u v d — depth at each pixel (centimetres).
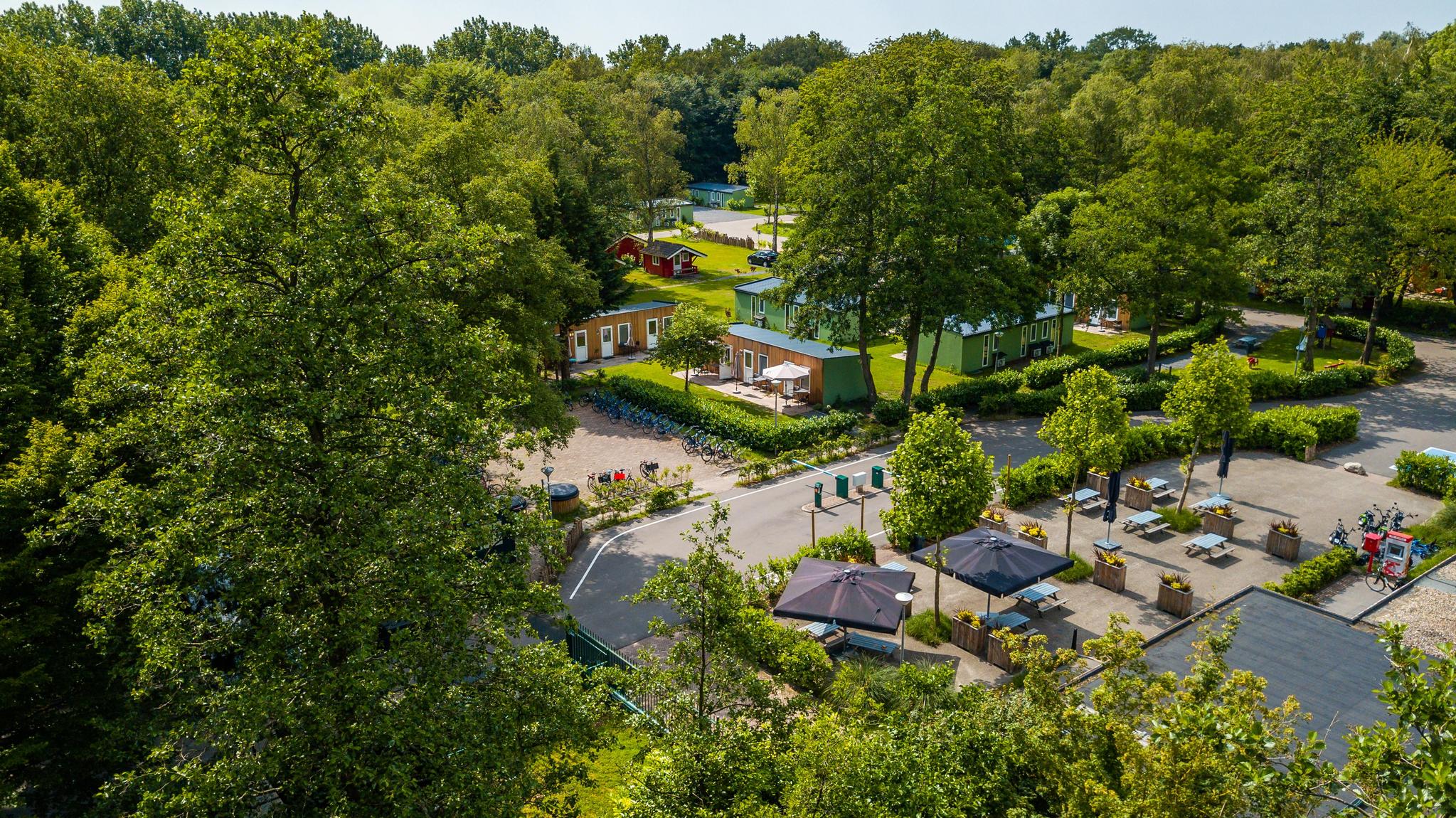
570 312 4831
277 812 1371
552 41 17325
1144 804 1059
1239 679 1204
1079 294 4978
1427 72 6981
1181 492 3478
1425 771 796
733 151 14300
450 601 1438
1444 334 6006
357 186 1570
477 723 1412
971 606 2667
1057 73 12088
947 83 4444
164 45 10100
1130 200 4712
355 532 1439
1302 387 4638
